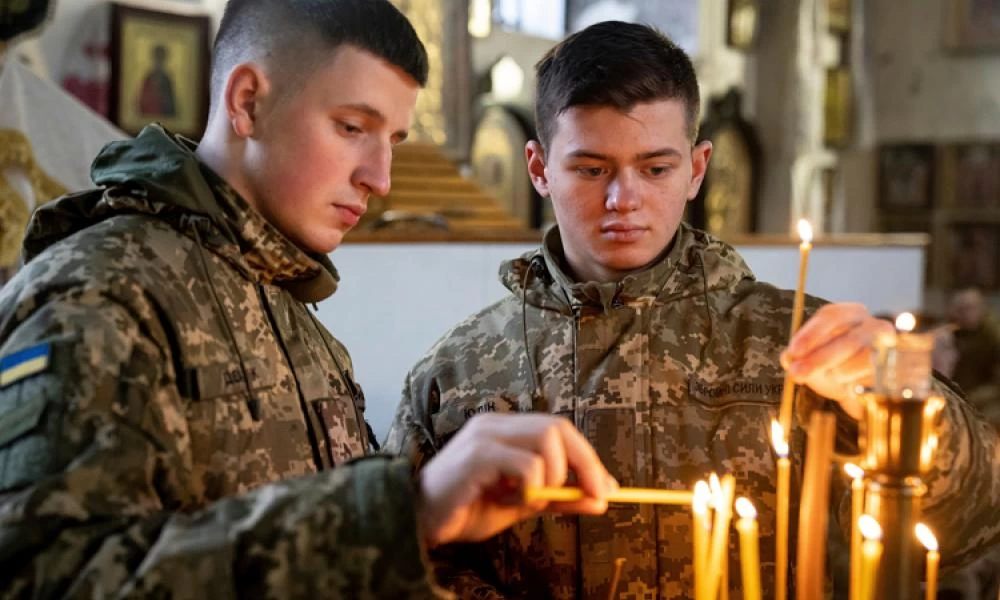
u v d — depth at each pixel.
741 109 7.85
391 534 0.69
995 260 8.44
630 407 1.15
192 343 0.87
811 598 0.66
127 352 0.78
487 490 0.73
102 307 0.79
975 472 0.98
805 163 7.96
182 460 0.80
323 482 0.72
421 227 3.46
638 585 1.11
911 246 4.48
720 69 7.88
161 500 0.78
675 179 1.13
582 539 1.12
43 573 0.68
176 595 0.68
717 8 7.84
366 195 0.98
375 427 2.51
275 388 0.95
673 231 1.16
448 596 0.70
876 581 0.66
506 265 1.28
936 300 8.64
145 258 0.87
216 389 0.88
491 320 1.27
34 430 0.73
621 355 1.17
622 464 1.14
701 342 1.18
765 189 7.95
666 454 1.13
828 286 4.13
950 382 1.08
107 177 0.93
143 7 4.41
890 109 8.78
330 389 1.04
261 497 0.72
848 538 1.11
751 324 1.19
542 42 7.00
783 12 7.90
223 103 0.97
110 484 0.72
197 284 0.91
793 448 1.12
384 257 2.54
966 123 8.54
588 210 1.13
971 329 5.67
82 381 0.74
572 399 1.17
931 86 8.66
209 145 0.99
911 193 8.69
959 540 1.01
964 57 8.55
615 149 1.10
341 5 0.94
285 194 0.96
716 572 0.74
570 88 1.10
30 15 3.23
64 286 0.80
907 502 0.65
